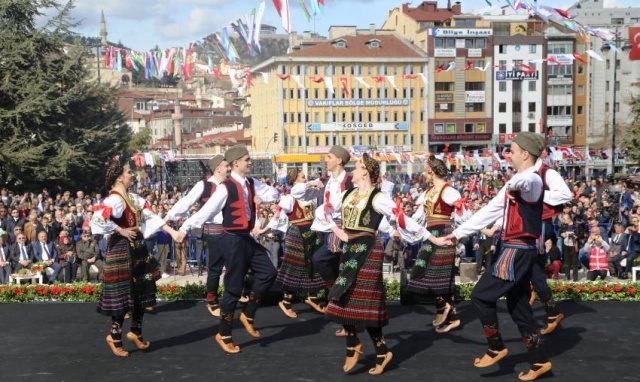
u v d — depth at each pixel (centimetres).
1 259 1373
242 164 674
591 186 2700
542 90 7381
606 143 6706
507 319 793
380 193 594
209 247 854
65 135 3425
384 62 7125
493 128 7381
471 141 7356
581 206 1812
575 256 1441
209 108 11750
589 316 804
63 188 3481
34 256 1372
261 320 805
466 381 562
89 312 862
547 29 7319
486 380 565
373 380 567
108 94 3822
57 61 3434
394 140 7231
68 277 1362
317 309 848
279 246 1513
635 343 677
